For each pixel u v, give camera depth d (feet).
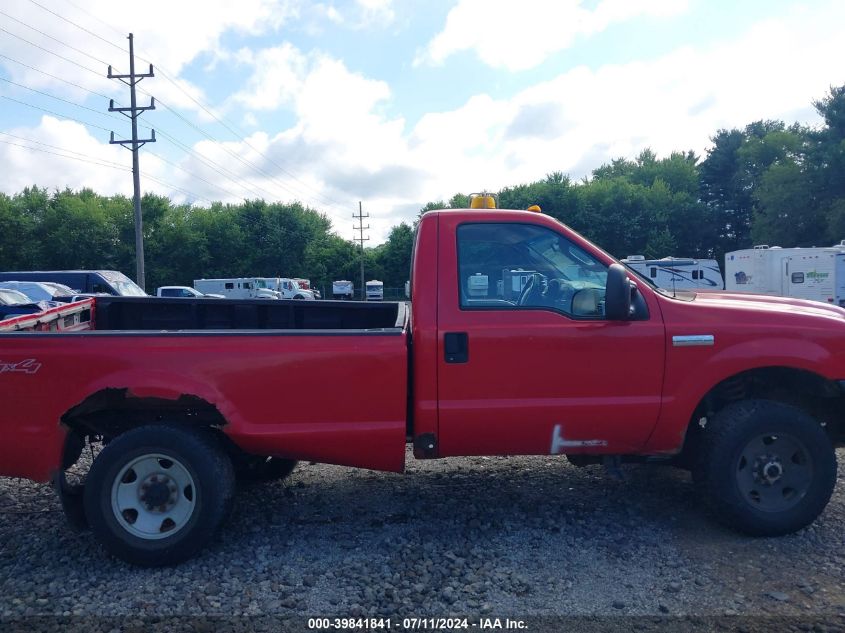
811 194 153.79
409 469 18.99
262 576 12.72
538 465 19.08
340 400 13.57
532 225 14.32
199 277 226.58
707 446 13.85
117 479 13.20
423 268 14.05
